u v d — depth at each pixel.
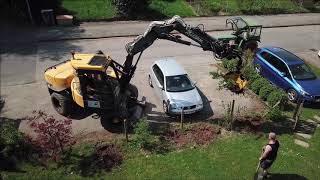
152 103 17.44
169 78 16.89
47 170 12.88
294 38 28.41
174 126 15.62
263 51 20.66
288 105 17.94
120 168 13.08
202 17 31.08
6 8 28.25
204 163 13.48
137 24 28.42
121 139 14.60
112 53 23.19
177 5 32.22
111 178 12.59
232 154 14.03
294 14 34.38
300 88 17.94
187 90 16.67
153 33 14.09
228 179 12.76
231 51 14.68
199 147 14.34
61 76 15.84
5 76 19.78
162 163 13.39
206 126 15.66
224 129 15.58
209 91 18.83
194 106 16.14
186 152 14.03
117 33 26.44
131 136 14.78
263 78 18.75
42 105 17.16
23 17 27.64
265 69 20.05
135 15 29.42
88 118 16.09
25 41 24.45
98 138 14.66
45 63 21.47
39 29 26.42
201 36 14.25
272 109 16.27
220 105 17.50
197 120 16.22
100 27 27.42
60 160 13.35
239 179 12.78
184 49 24.39
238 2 33.97
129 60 14.63
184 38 26.36
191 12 31.44
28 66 21.02
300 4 36.12
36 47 23.70
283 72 18.95
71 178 12.54
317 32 30.16
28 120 15.84
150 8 30.77
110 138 14.68
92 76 14.34
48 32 26.00
